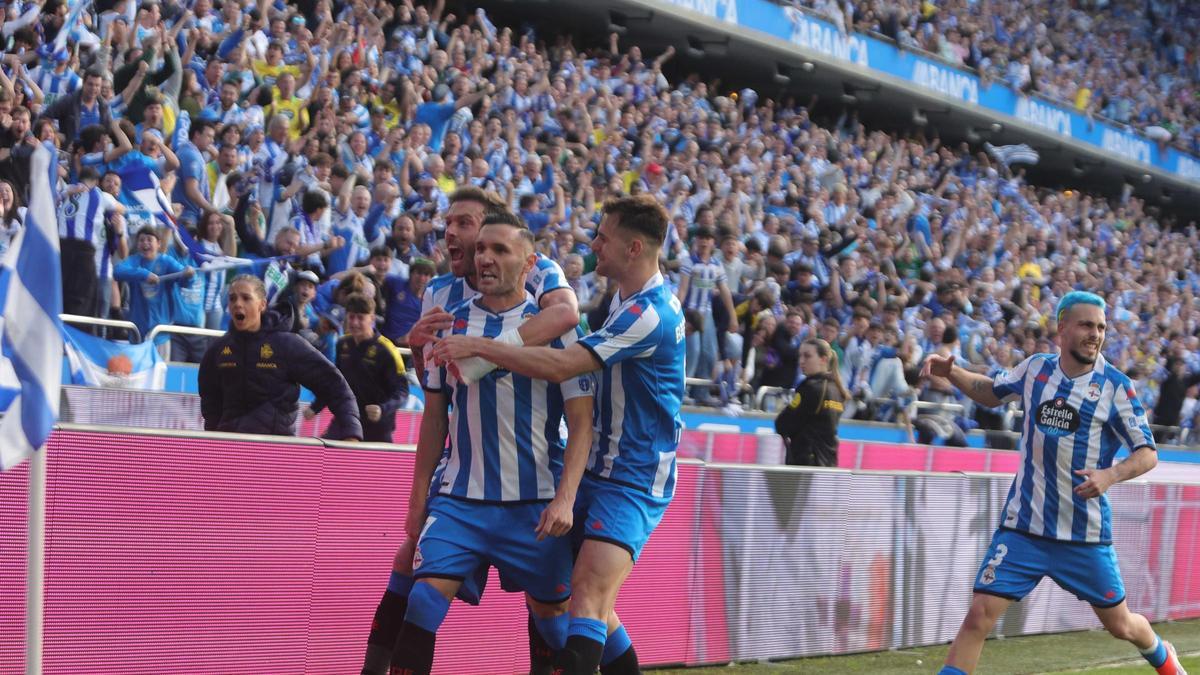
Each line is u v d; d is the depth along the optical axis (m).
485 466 5.63
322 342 11.71
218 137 13.43
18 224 10.94
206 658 6.37
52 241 4.62
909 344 17.44
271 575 6.62
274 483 6.64
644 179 19.36
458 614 7.44
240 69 14.59
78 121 12.59
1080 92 35.84
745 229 19.91
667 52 23.62
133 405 9.70
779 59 27.69
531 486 5.66
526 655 7.78
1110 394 6.92
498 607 7.63
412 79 17.22
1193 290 35.16
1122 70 38.41
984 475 10.70
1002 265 25.59
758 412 15.78
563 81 20.11
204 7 14.84
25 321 4.57
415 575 5.57
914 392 17.20
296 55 15.36
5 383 4.55
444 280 6.07
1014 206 30.89
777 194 21.55
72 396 9.27
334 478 6.90
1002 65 33.22
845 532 9.48
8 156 11.41
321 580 6.84
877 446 14.71
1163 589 12.22
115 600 6.05
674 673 8.24
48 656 5.84
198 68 14.22
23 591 5.80
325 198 13.03
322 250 12.92
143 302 11.56
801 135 25.55
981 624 6.94
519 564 5.67
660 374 5.71
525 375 5.36
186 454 6.30
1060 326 7.01
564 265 14.77
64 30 13.25
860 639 9.56
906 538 9.97
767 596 8.92
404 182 14.76
